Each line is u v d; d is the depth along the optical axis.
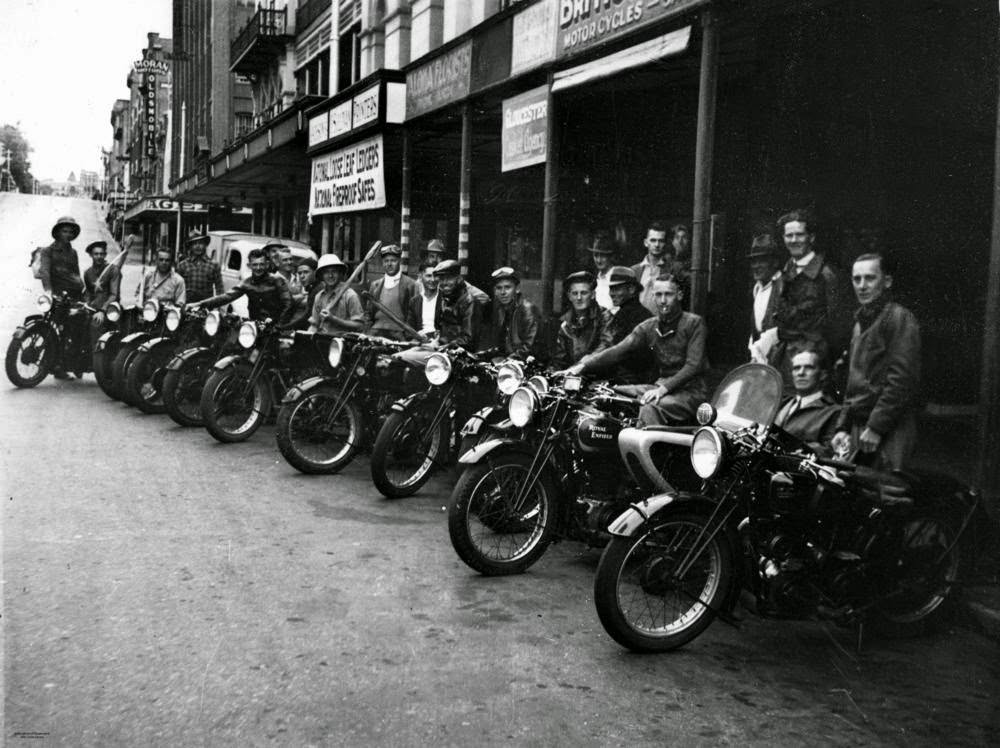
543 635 4.02
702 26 6.86
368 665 3.61
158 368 9.25
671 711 3.32
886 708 3.40
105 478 6.59
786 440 4.16
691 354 5.41
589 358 5.68
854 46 7.52
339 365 7.29
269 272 9.11
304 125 16.55
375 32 18.72
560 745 3.02
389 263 9.10
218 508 5.95
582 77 8.36
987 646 4.09
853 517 4.11
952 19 7.35
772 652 3.95
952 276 7.45
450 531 4.73
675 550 3.97
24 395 10.29
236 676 3.45
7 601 4.13
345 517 5.88
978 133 7.51
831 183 7.70
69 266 11.01
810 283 5.84
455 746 2.98
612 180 10.67
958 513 4.30
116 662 3.53
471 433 5.48
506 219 15.59
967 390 7.53
